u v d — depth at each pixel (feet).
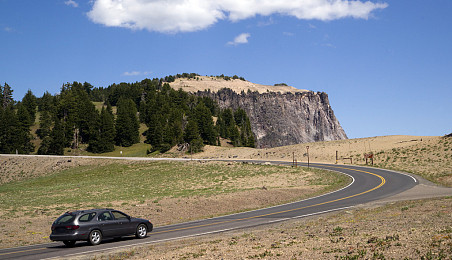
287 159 303.27
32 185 256.32
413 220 55.01
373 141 314.76
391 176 159.84
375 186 132.05
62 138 499.92
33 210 114.52
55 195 172.65
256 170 221.66
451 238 37.17
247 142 652.07
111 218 58.18
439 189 114.52
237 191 135.95
